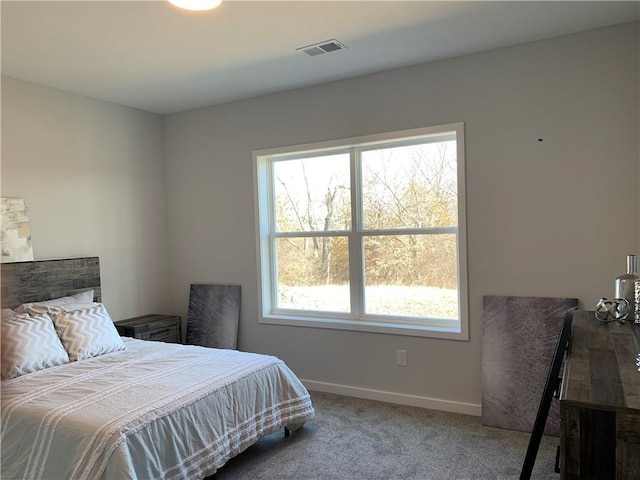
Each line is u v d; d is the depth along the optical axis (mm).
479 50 3178
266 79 3641
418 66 3426
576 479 1193
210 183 4418
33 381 2539
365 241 3834
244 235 4258
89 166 3943
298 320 3994
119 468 1887
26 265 3336
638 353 1634
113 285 4141
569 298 3012
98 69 3279
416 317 3656
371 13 2541
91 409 2152
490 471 2525
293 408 2924
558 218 3033
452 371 3395
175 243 4664
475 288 3303
